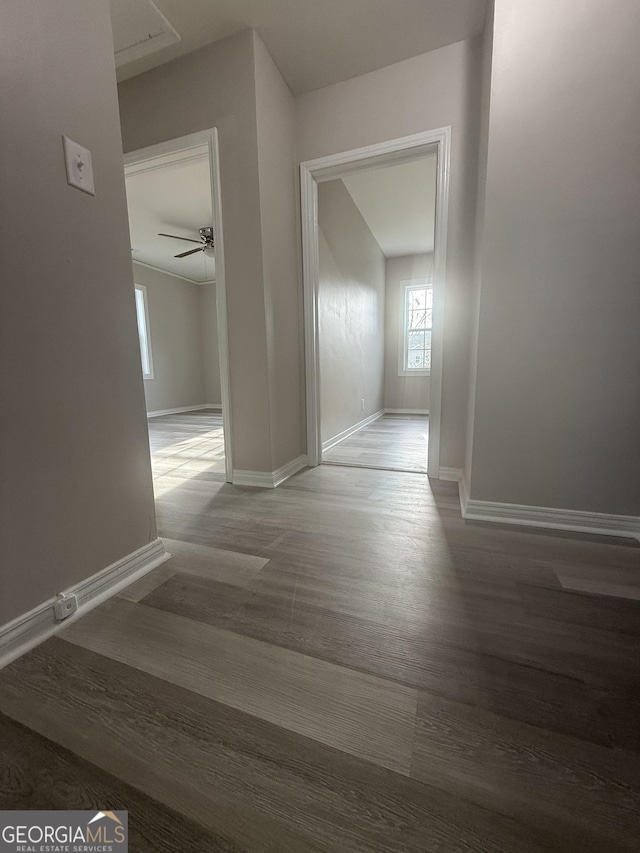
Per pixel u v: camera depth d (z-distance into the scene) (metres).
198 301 7.45
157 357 6.52
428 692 0.76
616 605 1.04
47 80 0.91
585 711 0.71
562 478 1.52
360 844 0.52
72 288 1.00
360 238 4.11
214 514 1.76
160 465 2.78
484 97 1.68
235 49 1.83
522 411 1.53
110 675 0.82
